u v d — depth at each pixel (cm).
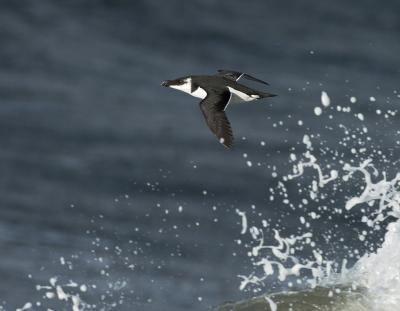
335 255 1323
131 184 1923
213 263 1455
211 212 1739
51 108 2530
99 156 2125
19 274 1363
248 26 3831
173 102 2700
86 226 1625
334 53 3481
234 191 1869
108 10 3825
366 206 1596
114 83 2897
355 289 896
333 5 4325
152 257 1477
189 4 4022
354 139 2191
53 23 3612
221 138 660
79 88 2798
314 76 3097
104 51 3312
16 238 1527
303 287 935
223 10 4028
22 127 2309
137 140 2284
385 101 2703
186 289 1343
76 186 1883
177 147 2225
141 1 3938
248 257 1491
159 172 2011
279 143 2212
